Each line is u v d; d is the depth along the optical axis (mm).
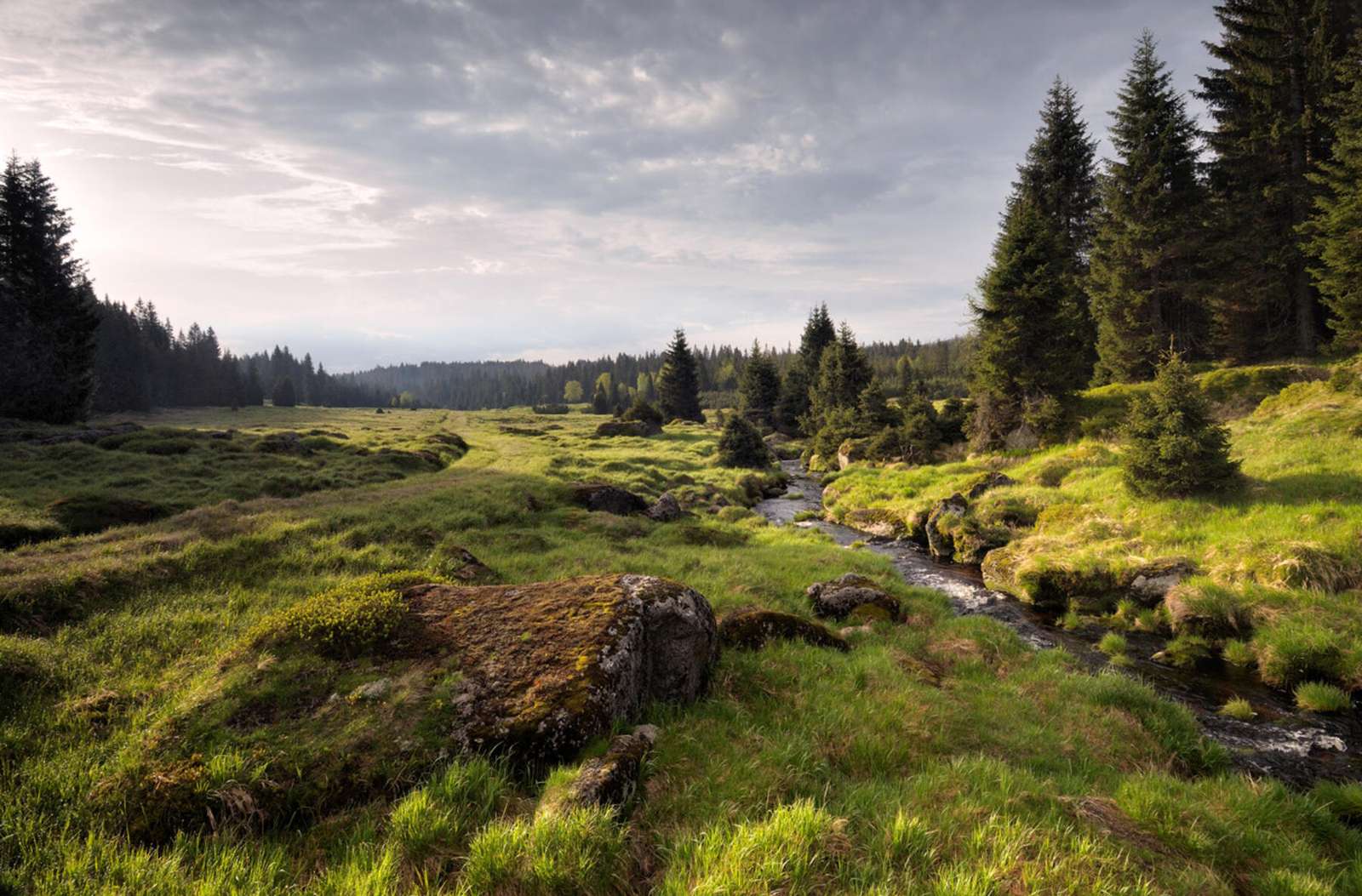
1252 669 11250
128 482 24484
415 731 5223
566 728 5184
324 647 6227
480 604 7133
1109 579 14898
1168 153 32344
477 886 3707
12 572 9367
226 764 4637
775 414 77500
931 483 30062
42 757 4926
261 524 13938
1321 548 12820
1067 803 5094
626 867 3895
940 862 3998
